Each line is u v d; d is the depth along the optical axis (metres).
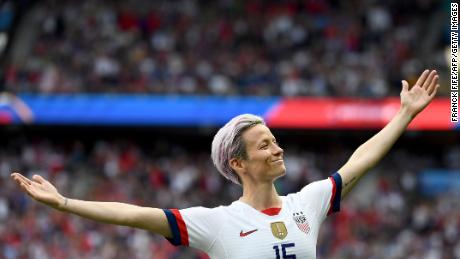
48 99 75.38
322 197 14.36
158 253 56.31
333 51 77.12
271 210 13.85
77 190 68.50
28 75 76.94
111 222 13.20
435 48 77.50
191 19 81.19
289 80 74.00
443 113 71.75
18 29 83.56
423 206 64.94
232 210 13.81
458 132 74.62
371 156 14.95
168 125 73.94
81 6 83.56
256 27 79.88
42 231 58.91
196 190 67.38
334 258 58.56
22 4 85.38
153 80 75.62
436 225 62.47
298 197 14.24
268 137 14.05
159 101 74.50
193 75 75.50
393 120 15.38
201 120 73.44
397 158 73.69
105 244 57.59
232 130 14.16
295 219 13.84
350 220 61.34
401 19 81.00
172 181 68.06
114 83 75.81
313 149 76.94
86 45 79.19
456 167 72.88
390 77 74.38
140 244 56.94
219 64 75.94
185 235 13.60
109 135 77.88
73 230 58.69
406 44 78.00
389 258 59.41
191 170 68.75
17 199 62.53
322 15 81.31
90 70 76.62
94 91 75.62
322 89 73.56
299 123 72.38
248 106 73.31
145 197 66.62
